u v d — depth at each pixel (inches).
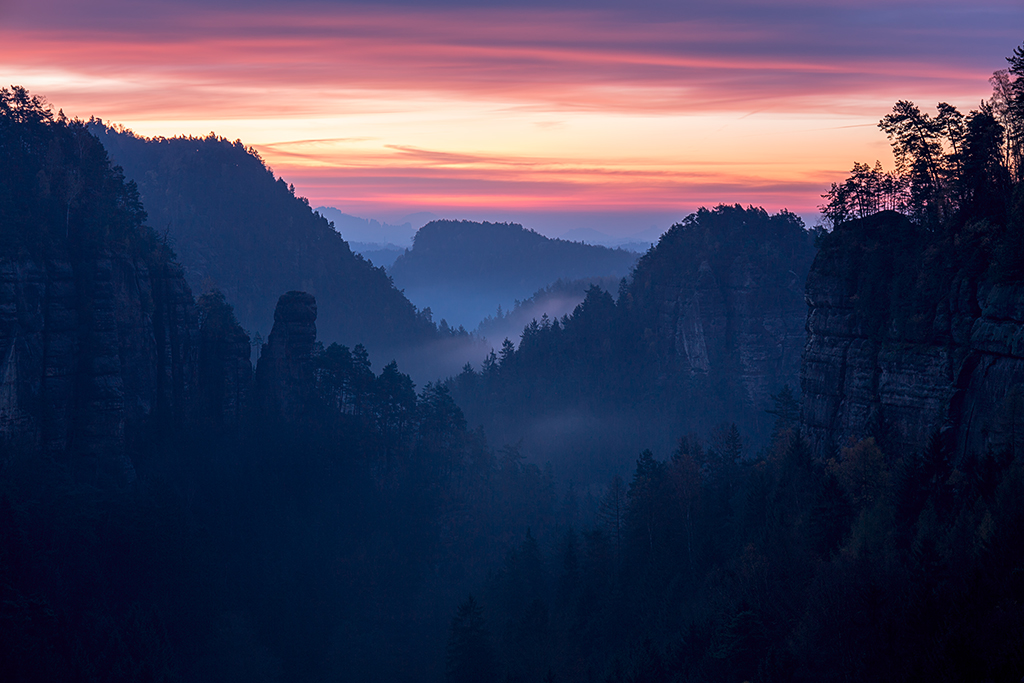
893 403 3791.8
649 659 2955.2
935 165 3986.2
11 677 3115.2
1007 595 1930.4
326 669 4608.8
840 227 4392.2
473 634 3794.3
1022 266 3139.8
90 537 4220.0
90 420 5172.2
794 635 2431.1
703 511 4239.7
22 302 4872.0
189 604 4399.6
